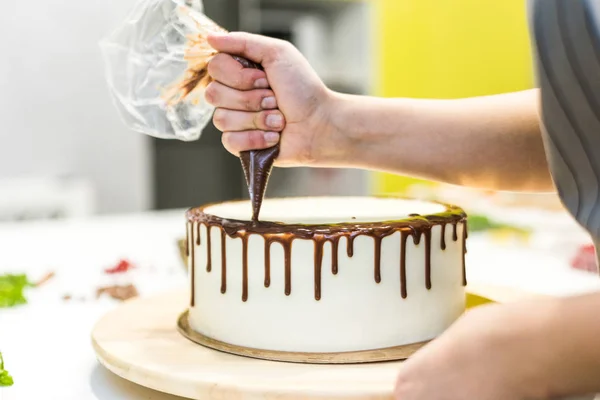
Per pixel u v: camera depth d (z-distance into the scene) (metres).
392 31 2.14
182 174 1.95
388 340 0.58
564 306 0.40
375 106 0.65
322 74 2.06
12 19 1.70
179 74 0.62
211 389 0.50
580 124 0.43
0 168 1.74
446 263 0.61
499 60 2.33
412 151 0.65
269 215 0.65
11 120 1.73
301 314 0.57
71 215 1.65
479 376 0.41
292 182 2.13
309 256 0.56
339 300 0.57
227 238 0.59
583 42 0.41
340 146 0.65
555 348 0.39
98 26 1.79
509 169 0.66
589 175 0.44
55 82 1.76
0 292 0.79
